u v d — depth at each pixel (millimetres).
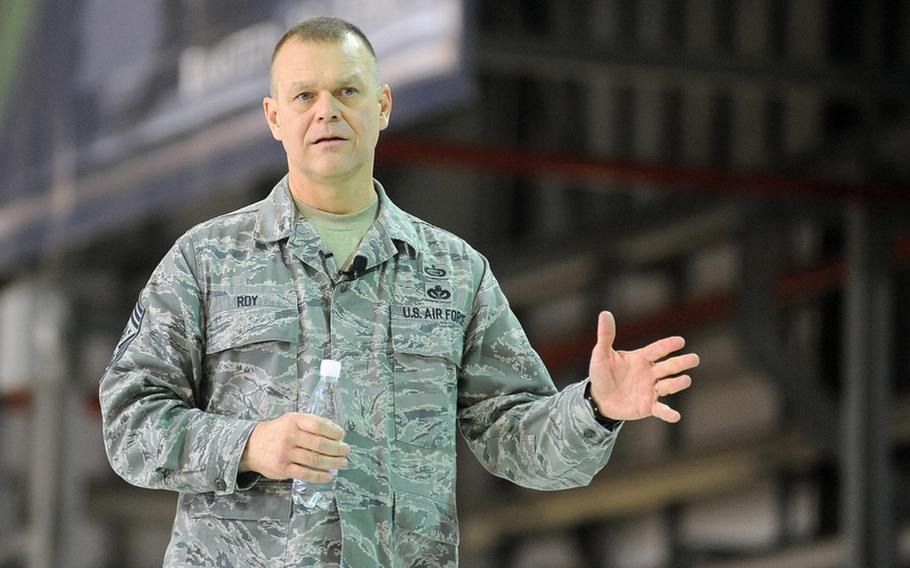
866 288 30297
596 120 40312
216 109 22531
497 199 43562
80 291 42906
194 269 8648
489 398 9086
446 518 8594
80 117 25109
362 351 8570
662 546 41062
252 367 8477
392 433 8516
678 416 8188
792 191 30453
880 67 30344
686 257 40531
